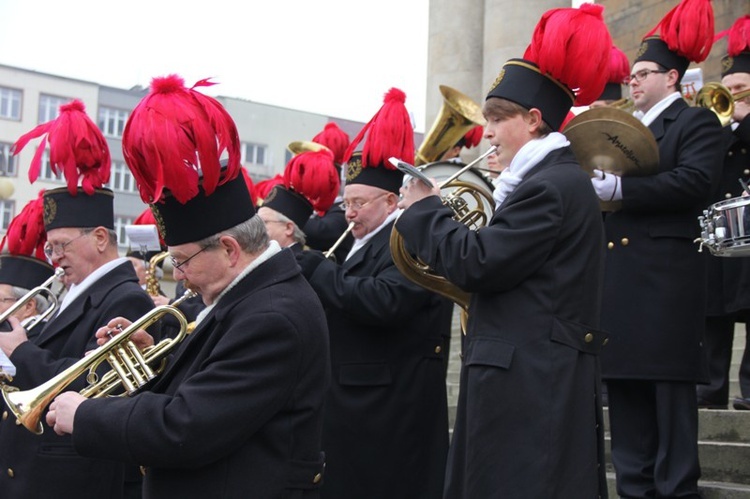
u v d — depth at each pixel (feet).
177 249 10.53
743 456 16.89
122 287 15.21
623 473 15.94
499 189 12.76
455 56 37.55
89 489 14.19
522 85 12.80
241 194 10.71
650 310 15.47
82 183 15.61
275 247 10.92
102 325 14.73
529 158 12.52
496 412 11.56
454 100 21.77
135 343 12.02
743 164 20.11
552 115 12.83
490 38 35.60
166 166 9.96
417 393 16.74
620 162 15.61
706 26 16.75
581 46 12.62
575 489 11.32
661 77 16.84
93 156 15.65
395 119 17.79
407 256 14.47
